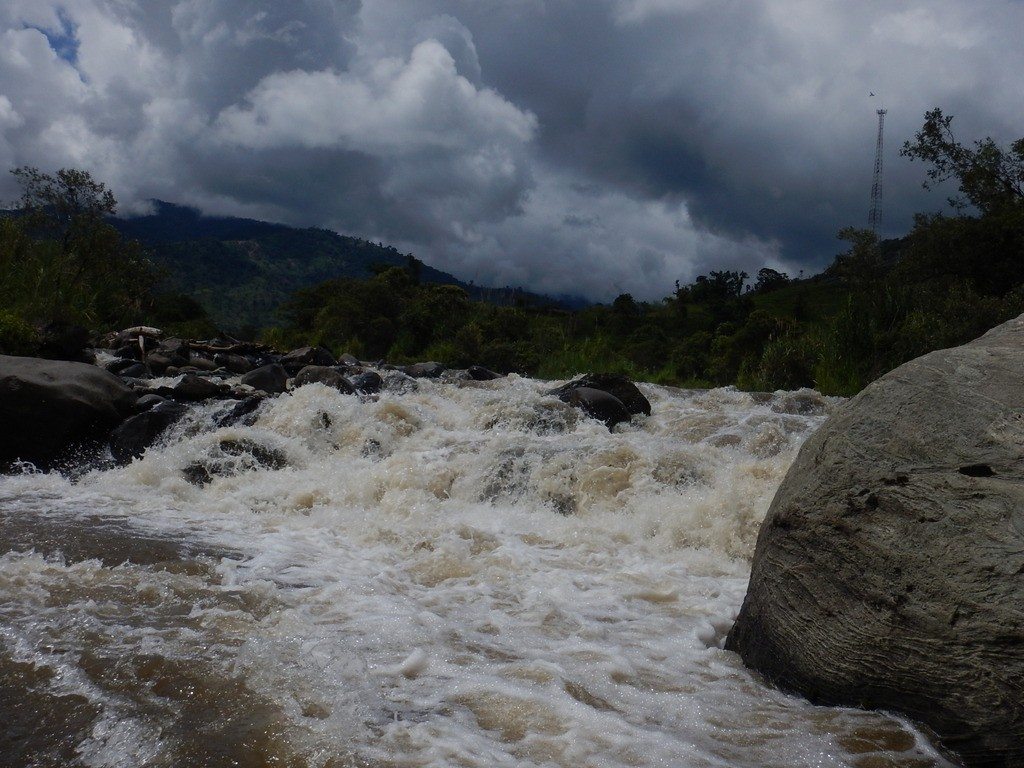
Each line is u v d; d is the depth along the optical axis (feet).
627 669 12.10
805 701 11.25
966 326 51.83
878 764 9.37
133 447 28.89
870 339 53.26
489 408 33.42
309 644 12.50
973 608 9.70
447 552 18.57
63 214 64.28
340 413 31.14
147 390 33.81
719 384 73.05
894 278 72.28
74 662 11.56
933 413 11.62
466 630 13.56
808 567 11.84
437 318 92.43
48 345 40.78
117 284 65.31
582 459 24.57
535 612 14.61
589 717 10.39
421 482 24.64
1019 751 9.12
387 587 15.85
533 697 10.93
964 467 10.80
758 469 22.53
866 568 10.96
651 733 10.02
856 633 10.85
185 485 24.76
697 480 23.02
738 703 11.06
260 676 11.27
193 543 18.47
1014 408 11.17
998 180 74.54
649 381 69.97
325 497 23.65
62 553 17.06
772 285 222.07
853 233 81.97
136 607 13.96
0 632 12.51
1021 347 12.71
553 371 71.15
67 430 28.48
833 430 12.55
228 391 35.81
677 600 15.60
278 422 30.35
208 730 9.76
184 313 98.53
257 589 15.23
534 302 138.72
